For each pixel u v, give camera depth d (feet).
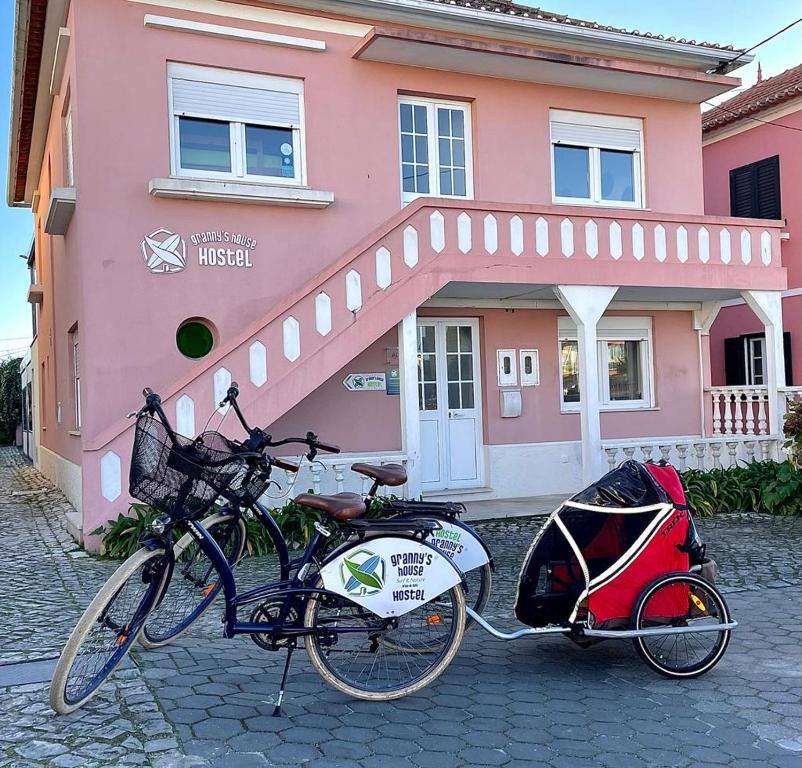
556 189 40.09
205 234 32.32
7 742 12.41
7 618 19.45
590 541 15.55
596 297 34.58
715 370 54.49
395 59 35.58
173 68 32.32
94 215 30.68
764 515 33.71
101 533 26.32
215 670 15.75
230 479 14.37
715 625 15.43
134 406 30.96
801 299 48.57
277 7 33.91
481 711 13.85
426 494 37.50
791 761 11.93
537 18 37.11
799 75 52.60
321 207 34.17
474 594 17.56
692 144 42.65
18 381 110.01
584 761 11.95
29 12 34.01
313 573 14.19
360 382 36.35
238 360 27.99
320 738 12.67
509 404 39.06
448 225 31.94
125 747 12.23
